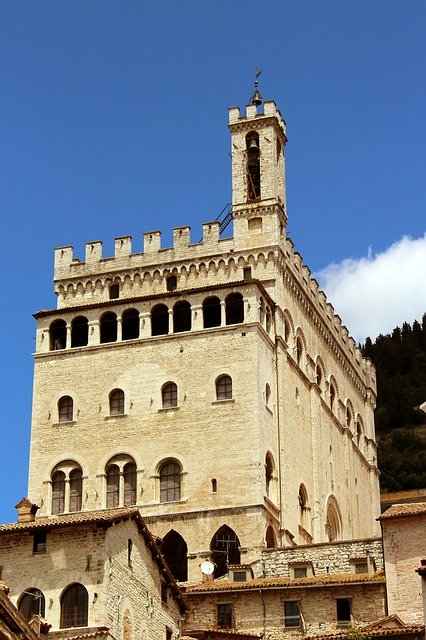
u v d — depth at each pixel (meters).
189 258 103.81
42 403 99.06
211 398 95.12
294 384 103.75
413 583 71.56
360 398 128.25
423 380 196.12
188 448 94.12
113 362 98.69
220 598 74.75
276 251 102.56
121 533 65.25
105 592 62.06
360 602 72.12
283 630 72.62
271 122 107.19
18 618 35.72
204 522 91.25
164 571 70.00
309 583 73.44
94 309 101.00
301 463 102.12
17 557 63.81
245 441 93.06
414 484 166.50
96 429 96.94
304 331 109.25
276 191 105.25
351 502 116.69
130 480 94.81
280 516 94.50
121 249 105.69
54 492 96.19
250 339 96.00
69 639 60.50
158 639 68.38
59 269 106.56
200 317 98.00
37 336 101.56
